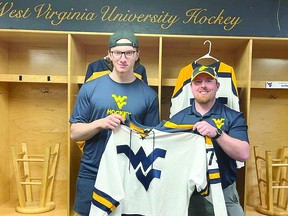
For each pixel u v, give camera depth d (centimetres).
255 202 236
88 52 235
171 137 144
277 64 236
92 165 157
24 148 230
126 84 159
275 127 237
